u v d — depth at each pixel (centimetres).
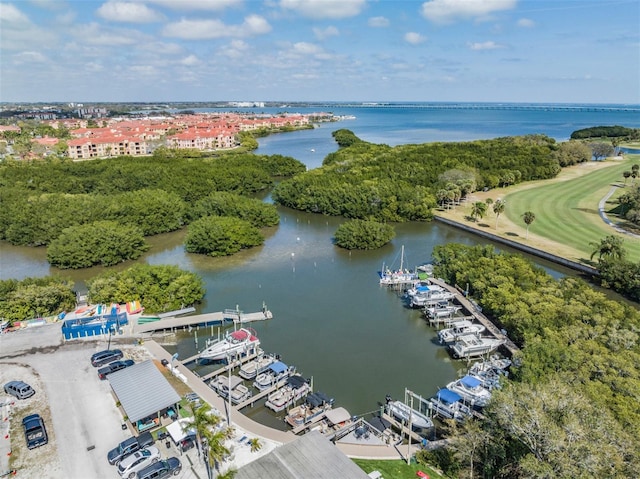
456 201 17425
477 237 13975
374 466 5012
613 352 6238
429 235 14288
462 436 4878
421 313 9269
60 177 17275
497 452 4488
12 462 4903
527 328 7281
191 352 7700
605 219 14562
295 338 8231
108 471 4809
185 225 14875
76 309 8612
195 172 18150
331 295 10038
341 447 5341
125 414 5653
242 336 7644
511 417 4225
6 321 7969
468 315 9000
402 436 5666
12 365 6794
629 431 4488
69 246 11138
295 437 5469
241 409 6362
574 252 11906
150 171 17938
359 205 15800
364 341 8169
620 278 9781
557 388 4550
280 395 6391
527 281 8819
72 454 5044
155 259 12100
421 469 4994
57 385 6312
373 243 12719
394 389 6794
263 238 13438
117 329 7981
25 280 8731
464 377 6644
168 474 4738
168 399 5641
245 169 19488
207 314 8750
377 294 10112
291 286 10462
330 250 12888
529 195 17900
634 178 19250
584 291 8106
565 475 3588
